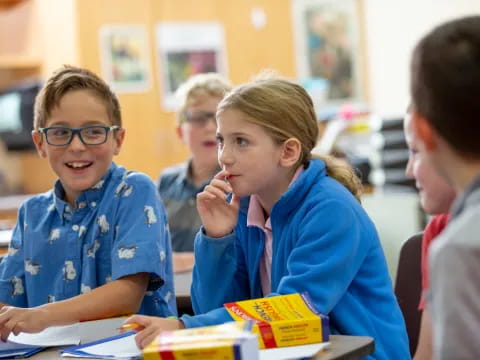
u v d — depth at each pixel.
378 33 6.86
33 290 2.40
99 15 5.70
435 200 1.35
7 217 5.22
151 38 5.91
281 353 1.52
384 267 2.04
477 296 1.06
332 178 2.11
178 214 3.83
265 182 2.04
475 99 1.15
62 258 2.37
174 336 1.46
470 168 1.18
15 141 5.80
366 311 1.97
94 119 2.38
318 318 1.59
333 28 6.68
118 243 2.29
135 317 1.73
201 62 6.10
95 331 1.99
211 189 2.05
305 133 2.10
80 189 2.37
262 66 6.37
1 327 1.98
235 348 1.35
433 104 1.18
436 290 1.09
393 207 4.84
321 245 1.91
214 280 2.09
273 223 2.08
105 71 5.72
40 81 5.73
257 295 2.18
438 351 1.08
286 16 6.48
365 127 5.94
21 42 5.96
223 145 2.06
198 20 6.09
